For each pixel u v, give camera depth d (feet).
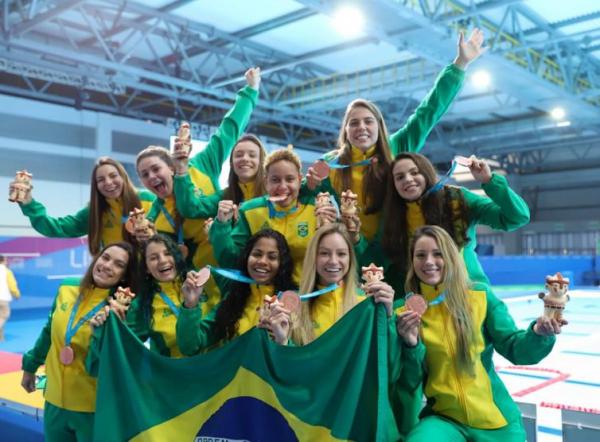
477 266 12.09
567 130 71.51
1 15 38.09
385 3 31.53
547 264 66.59
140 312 11.31
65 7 35.78
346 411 9.02
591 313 40.22
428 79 47.73
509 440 9.31
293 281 11.02
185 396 9.95
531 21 41.75
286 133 69.62
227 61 50.26
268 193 12.46
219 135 15.85
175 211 13.56
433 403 9.82
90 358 10.29
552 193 97.40
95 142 51.65
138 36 44.14
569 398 15.90
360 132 12.14
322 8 31.65
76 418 10.99
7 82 53.01
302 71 53.36
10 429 16.25
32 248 46.47
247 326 10.59
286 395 9.45
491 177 10.87
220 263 11.73
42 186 48.49
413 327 9.25
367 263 12.25
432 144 74.33
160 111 63.67
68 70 45.11
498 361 22.71
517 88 47.78
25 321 43.68
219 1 37.99
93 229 14.23
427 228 10.11
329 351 9.28
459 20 38.06
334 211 10.68
